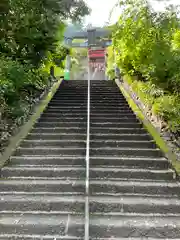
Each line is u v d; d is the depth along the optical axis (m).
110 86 14.07
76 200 4.75
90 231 4.13
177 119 7.24
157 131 7.80
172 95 7.84
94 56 26.19
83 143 7.20
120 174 5.74
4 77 7.44
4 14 7.88
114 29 10.73
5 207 4.70
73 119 8.91
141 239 4.05
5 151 6.60
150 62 8.17
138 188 5.23
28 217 4.42
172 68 7.36
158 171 5.78
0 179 5.56
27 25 8.24
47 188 5.26
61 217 4.42
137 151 6.72
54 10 8.73
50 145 7.20
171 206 4.67
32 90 10.20
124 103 10.98
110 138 7.62
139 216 4.47
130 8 9.19
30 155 6.64
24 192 5.16
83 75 25.67
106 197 4.93
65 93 12.34
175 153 6.53
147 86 9.52
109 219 4.38
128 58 10.90
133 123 8.53
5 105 7.65
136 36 9.20
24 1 7.89
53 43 9.57
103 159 6.27
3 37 8.33
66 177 5.71
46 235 4.09
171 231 4.16
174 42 7.37
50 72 14.95
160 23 8.05
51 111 9.80
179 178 5.59
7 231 4.18
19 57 8.98
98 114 9.45
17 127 8.03
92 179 5.59
